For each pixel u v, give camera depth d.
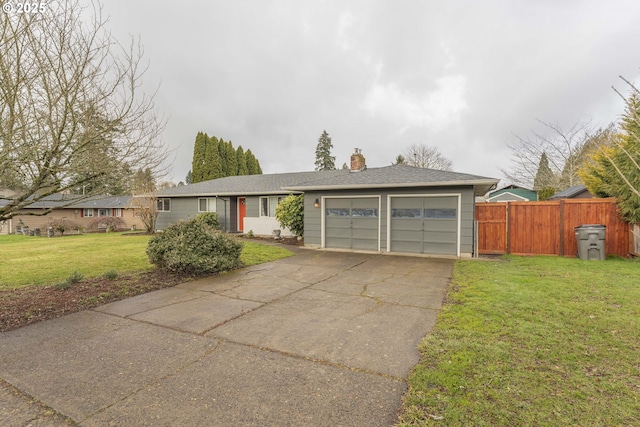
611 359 2.93
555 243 9.59
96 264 8.23
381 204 10.64
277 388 2.60
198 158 31.91
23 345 3.51
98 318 4.37
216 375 2.83
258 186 17.08
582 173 12.94
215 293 5.66
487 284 5.77
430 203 9.99
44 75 4.27
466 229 9.50
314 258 9.44
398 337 3.58
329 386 2.62
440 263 8.44
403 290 5.68
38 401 2.48
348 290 5.77
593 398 2.34
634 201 8.16
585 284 5.62
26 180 4.52
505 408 2.24
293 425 2.15
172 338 3.67
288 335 3.72
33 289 5.75
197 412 2.31
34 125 4.25
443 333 3.61
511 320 3.91
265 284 6.30
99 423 2.20
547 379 2.60
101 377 2.82
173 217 19.28
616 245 9.00
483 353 3.07
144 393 2.56
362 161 14.15
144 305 4.96
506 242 10.11
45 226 22.41
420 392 2.47
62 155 4.56
